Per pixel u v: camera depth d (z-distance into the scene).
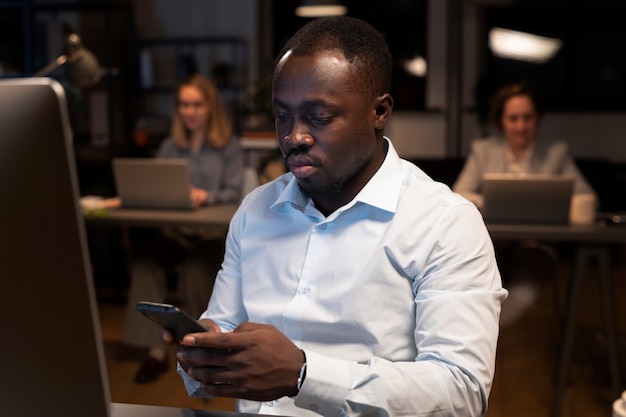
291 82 0.96
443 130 6.72
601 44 6.67
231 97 6.58
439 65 6.71
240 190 3.68
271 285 1.10
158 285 3.32
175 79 6.71
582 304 4.46
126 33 6.49
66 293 0.62
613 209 5.91
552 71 6.75
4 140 0.60
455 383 0.92
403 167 1.12
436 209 1.04
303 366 0.86
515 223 2.81
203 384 0.84
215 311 1.19
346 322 1.04
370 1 6.79
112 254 4.62
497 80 6.79
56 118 0.59
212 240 3.35
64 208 0.60
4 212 0.61
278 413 1.08
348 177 1.01
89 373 0.64
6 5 6.06
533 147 3.53
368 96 0.98
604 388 3.11
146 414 0.88
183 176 3.15
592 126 6.60
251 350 0.81
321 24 0.99
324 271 1.06
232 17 6.71
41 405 0.66
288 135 0.97
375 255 1.04
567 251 5.95
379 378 0.89
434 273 1.01
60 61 3.75
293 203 1.10
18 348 0.64
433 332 0.97
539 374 3.29
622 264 5.68
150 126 5.97
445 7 6.65
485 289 1.00
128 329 3.27
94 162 5.54
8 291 0.63
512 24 6.73
